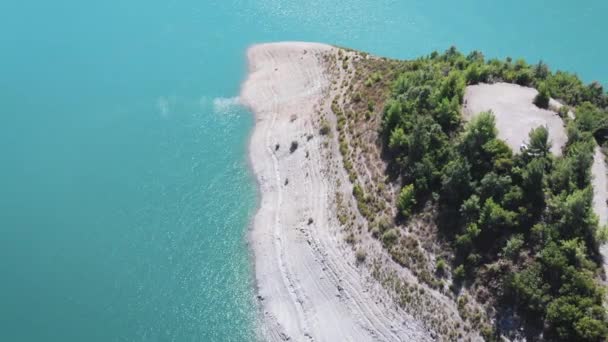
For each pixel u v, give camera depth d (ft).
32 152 300.81
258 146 303.68
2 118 318.86
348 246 231.30
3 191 280.31
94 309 230.68
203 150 304.50
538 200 200.64
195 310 230.48
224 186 284.00
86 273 244.22
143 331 223.30
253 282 239.71
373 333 205.36
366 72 307.37
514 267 190.49
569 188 199.62
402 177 235.20
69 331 223.30
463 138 220.84
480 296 192.75
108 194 279.69
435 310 198.39
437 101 245.04
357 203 240.53
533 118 233.35
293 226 252.42
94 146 305.32
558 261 180.86
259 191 280.10
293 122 306.55
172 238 258.78
